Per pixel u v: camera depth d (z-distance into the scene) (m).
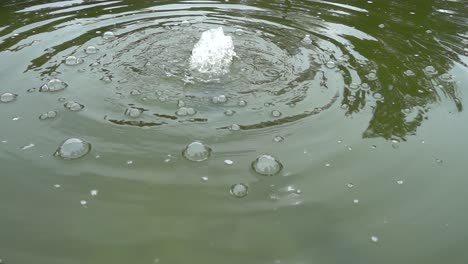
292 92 2.16
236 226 1.42
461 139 1.87
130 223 1.42
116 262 1.29
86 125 1.88
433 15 3.30
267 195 1.55
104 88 2.15
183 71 2.32
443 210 1.51
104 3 3.38
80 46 2.58
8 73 2.27
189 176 1.62
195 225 1.42
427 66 2.47
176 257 1.31
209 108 2.02
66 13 3.14
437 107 2.09
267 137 1.84
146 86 2.17
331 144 1.81
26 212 1.44
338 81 2.28
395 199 1.56
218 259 1.31
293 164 1.70
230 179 1.62
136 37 2.73
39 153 1.71
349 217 1.47
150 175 1.62
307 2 3.52
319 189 1.59
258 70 2.36
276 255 1.33
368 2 3.57
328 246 1.36
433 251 1.36
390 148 1.80
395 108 2.06
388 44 2.76
